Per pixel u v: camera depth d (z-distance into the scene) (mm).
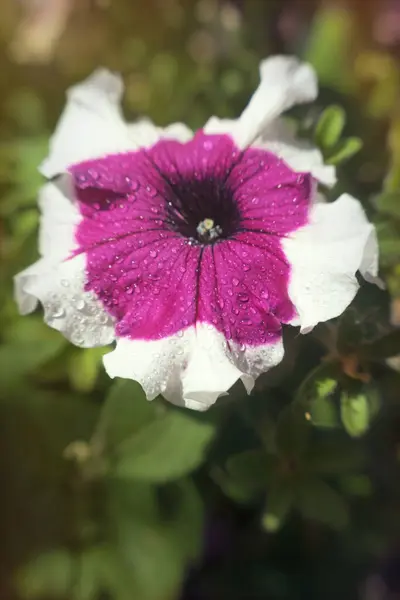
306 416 103
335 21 166
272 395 119
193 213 106
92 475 135
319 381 104
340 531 164
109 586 142
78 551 140
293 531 170
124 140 111
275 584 169
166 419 123
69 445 135
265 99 108
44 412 135
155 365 90
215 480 138
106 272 99
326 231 94
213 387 87
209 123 113
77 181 106
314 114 151
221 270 97
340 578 171
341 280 90
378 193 138
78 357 129
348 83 168
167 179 108
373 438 158
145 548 137
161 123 164
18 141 156
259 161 105
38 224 137
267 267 95
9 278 141
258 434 136
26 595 142
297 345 111
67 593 141
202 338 92
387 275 124
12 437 136
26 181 142
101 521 139
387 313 121
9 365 130
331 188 112
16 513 140
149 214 104
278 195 101
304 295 91
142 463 125
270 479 122
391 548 170
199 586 168
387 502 161
